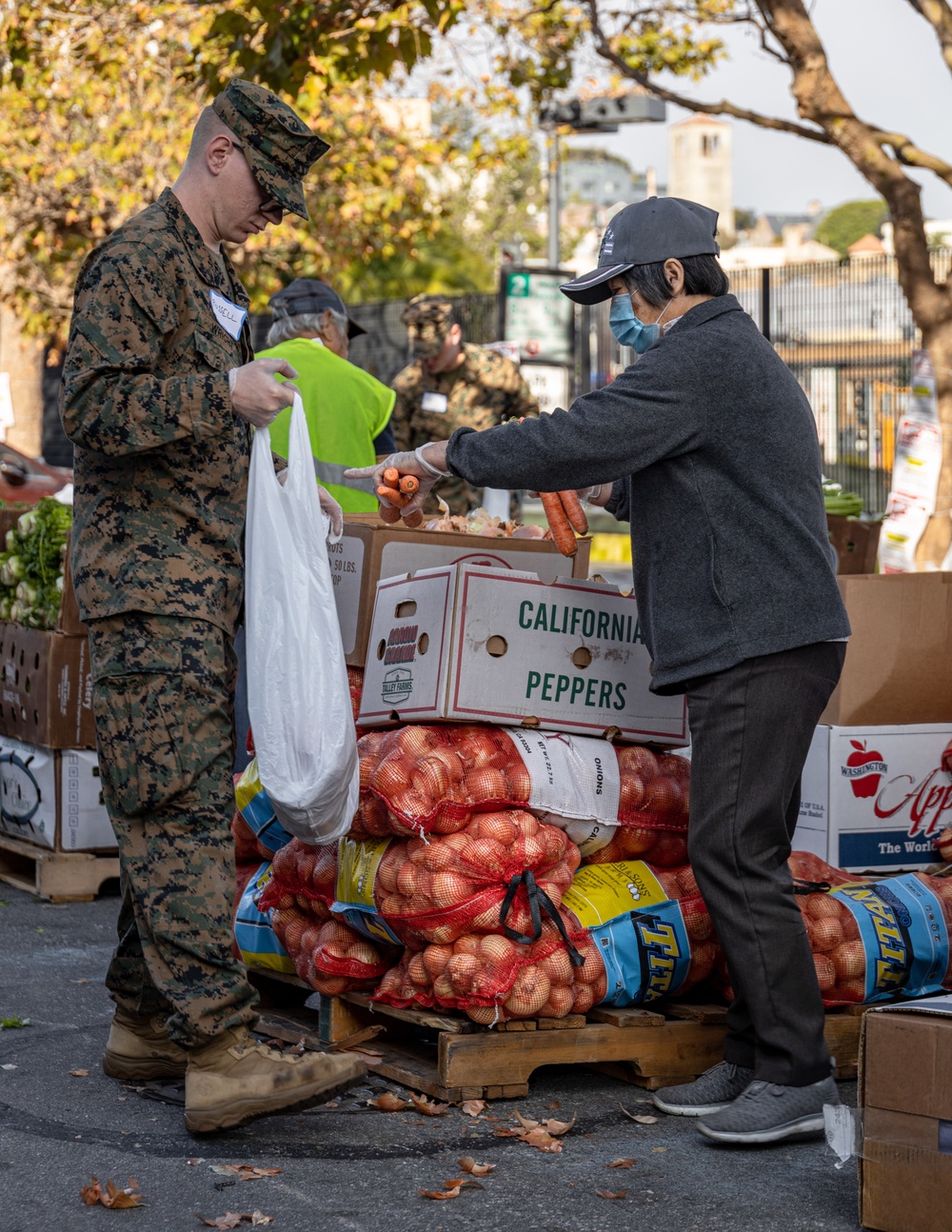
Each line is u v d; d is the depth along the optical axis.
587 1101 3.62
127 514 3.23
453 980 3.46
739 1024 3.47
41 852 5.95
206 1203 2.94
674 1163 3.20
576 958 3.55
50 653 5.81
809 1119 3.30
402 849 3.57
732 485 3.33
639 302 3.51
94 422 3.12
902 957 3.78
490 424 7.69
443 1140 3.32
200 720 3.21
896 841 4.34
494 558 4.13
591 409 3.30
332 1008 3.85
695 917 3.75
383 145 16.97
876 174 9.56
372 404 5.45
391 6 9.52
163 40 14.67
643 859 3.89
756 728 3.29
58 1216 2.88
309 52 9.59
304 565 3.37
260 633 3.35
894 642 4.35
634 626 3.87
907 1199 2.76
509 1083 3.55
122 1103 3.55
